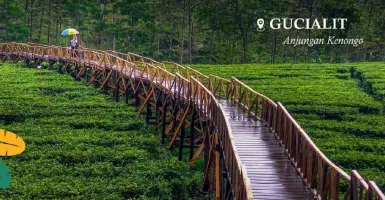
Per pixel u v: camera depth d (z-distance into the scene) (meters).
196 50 76.94
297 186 16.73
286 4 74.12
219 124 21.11
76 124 32.25
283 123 20.52
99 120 32.97
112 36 79.19
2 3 66.38
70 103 37.66
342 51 79.25
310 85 45.00
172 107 30.88
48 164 24.95
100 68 43.50
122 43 76.12
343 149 26.97
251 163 18.67
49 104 37.16
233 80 28.83
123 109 36.34
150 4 70.50
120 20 76.56
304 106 35.53
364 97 39.72
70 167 24.75
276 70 54.28
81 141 28.70
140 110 34.66
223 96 31.83
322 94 40.66
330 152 26.05
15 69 52.09
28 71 50.84
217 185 20.28
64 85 44.03
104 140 28.86
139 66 45.41
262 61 76.81
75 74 48.59
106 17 79.94
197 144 29.78
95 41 78.38
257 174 17.64
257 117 25.11
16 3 69.88
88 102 38.03
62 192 21.27
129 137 29.69
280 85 44.44
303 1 74.19
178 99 28.97
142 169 24.89
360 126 31.14
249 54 76.19
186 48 76.44
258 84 45.12
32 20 75.06
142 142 28.98
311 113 34.97
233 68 55.84
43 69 52.69
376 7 74.06
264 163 18.72
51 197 20.88
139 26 71.50
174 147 30.25
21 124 32.34
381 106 36.94
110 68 41.69
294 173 17.83
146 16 69.88
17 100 38.16
